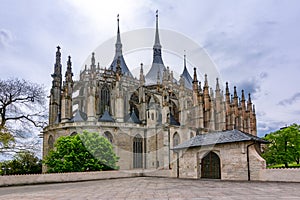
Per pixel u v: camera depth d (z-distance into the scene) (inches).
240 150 1619.1
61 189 1254.3
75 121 2989.7
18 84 2332.7
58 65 3924.7
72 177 1866.4
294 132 2564.0
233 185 1256.8
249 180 1555.1
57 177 1796.3
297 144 2549.2
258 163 1537.9
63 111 3262.8
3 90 2103.8
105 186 1344.7
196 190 1050.7
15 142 1817.2
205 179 1731.1
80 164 2092.8
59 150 2201.0
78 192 1079.6
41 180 1717.5
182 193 950.4
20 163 2364.7
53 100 3727.9
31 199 882.8
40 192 1138.7
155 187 1213.1
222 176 1685.5
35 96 2212.1
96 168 2089.1
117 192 1029.2
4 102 2130.9
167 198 813.9
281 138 2588.6
